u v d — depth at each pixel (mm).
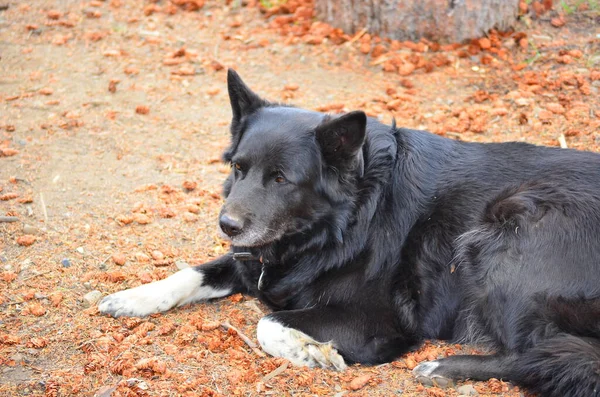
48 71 3686
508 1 3689
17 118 3479
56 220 3152
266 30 3879
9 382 2766
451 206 2898
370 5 3734
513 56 3654
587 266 2803
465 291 2877
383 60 3688
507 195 2879
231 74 2936
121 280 3010
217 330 2902
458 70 3631
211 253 3107
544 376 2764
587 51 3629
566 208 2832
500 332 2836
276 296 2949
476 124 3410
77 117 3488
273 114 2916
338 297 2889
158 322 2926
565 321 2793
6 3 4047
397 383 2809
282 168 2861
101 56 3756
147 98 3592
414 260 2895
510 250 2830
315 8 3875
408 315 2887
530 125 3402
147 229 3154
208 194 3266
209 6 4086
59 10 4016
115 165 3348
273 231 2875
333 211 2879
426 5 3682
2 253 3047
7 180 3262
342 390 2785
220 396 2746
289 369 2812
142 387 2752
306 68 3697
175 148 3418
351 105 3506
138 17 3969
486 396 2779
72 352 2832
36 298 2941
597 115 3400
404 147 2932
